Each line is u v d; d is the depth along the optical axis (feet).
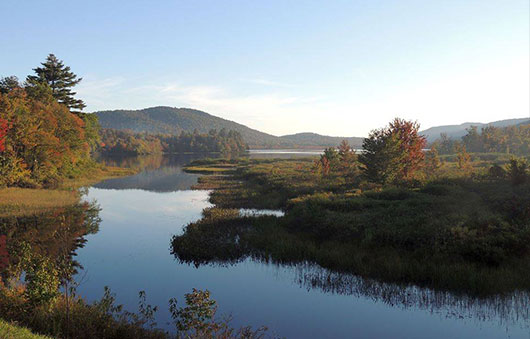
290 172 193.57
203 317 30.01
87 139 215.10
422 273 47.32
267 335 34.35
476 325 36.37
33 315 31.45
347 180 138.21
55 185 149.69
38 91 179.01
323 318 38.32
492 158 271.49
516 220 59.00
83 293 44.39
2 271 48.11
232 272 53.01
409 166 117.91
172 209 107.34
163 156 574.97
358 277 49.37
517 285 42.75
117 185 168.86
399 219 66.54
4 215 88.07
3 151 129.18
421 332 35.27
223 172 245.65
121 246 67.05
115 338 30.78
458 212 68.95
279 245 62.08
